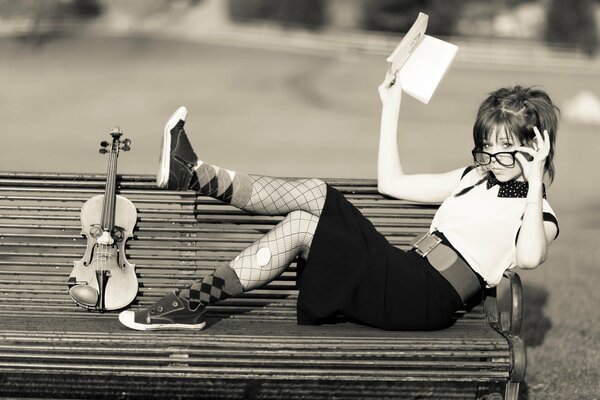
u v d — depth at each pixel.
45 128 34.03
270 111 40.56
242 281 6.07
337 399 7.64
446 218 6.42
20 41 66.06
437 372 5.76
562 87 52.50
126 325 5.95
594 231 16.00
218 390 7.59
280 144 30.16
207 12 83.88
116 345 5.75
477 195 6.38
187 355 5.80
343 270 6.09
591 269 12.46
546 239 6.16
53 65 58.88
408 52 6.66
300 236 6.14
